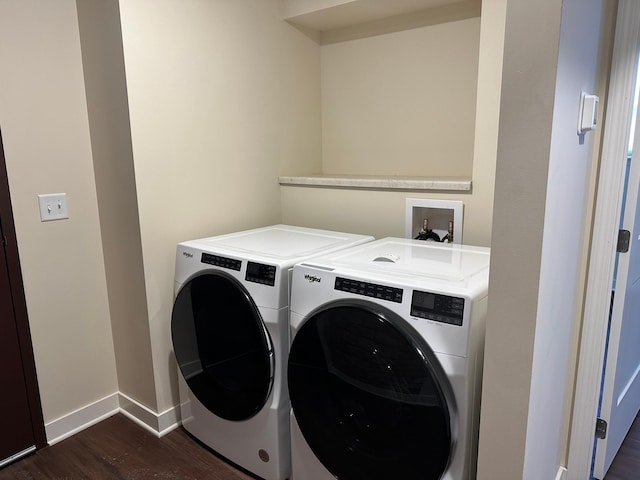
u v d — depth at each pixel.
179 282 1.97
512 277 1.14
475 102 2.27
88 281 2.15
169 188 2.03
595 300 1.60
